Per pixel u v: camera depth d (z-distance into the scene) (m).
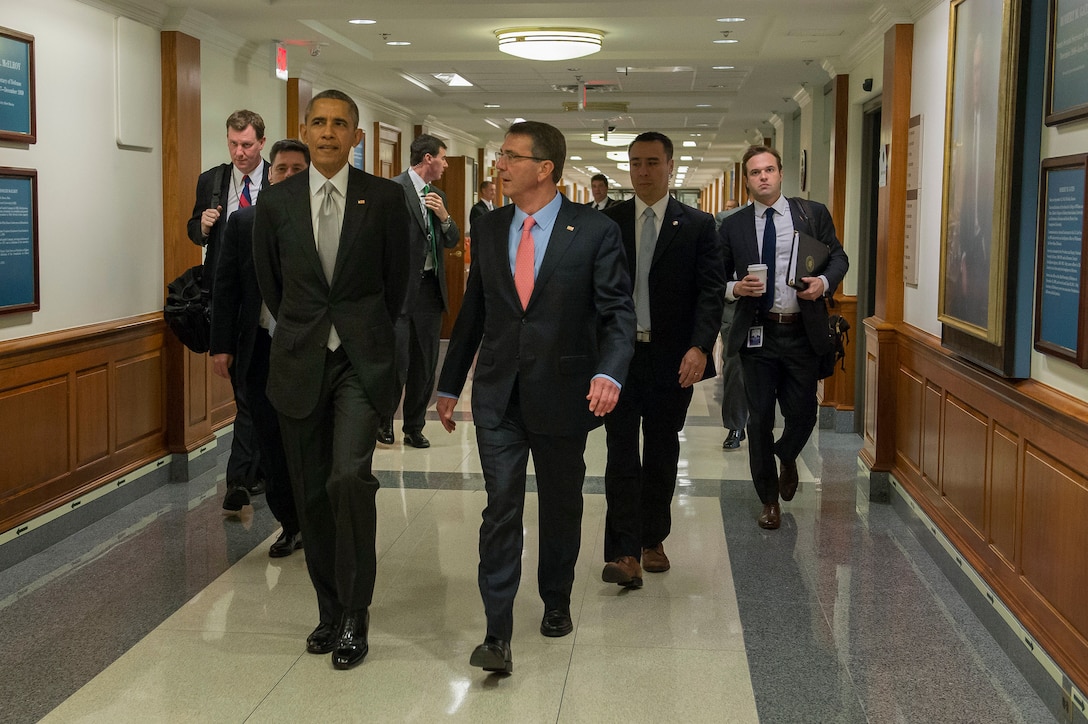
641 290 3.92
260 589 4.02
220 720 2.91
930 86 5.16
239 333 4.29
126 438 5.41
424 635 3.55
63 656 3.37
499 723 2.90
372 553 3.30
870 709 3.03
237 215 4.19
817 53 7.69
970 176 3.98
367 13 5.96
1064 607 2.98
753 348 4.82
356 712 2.96
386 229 3.28
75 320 4.94
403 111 11.79
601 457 6.57
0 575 4.21
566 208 3.28
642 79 9.55
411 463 6.29
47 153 4.66
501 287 3.25
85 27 4.97
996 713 3.01
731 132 14.52
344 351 3.26
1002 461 3.63
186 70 5.92
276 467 4.32
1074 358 2.88
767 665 3.33
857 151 7.75
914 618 3.78
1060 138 3.10
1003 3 3.40
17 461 4.41
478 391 3.28
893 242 5.71
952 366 4.35
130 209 5.47
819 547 4.66
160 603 3.87
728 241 4.84
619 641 3.51
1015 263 3.34
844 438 7.38
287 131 8.20
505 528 3.20
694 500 5.45
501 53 8.21
